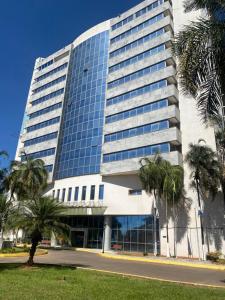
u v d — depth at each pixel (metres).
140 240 44.91
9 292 11.16
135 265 26.66
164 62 51.56
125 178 49.56
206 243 38.62
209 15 14.41
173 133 44.81
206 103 14.67
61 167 59.22
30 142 69.56
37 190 46.25
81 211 51.16
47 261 26.00
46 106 70.31
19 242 53.34
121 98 54.81
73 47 72.94
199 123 45.06
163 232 42.69
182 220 41.34
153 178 38.59
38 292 11.36
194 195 41.34
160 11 56.25
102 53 64.12
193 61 14.15
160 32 54.88
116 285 13.84
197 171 37.00
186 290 13.22
